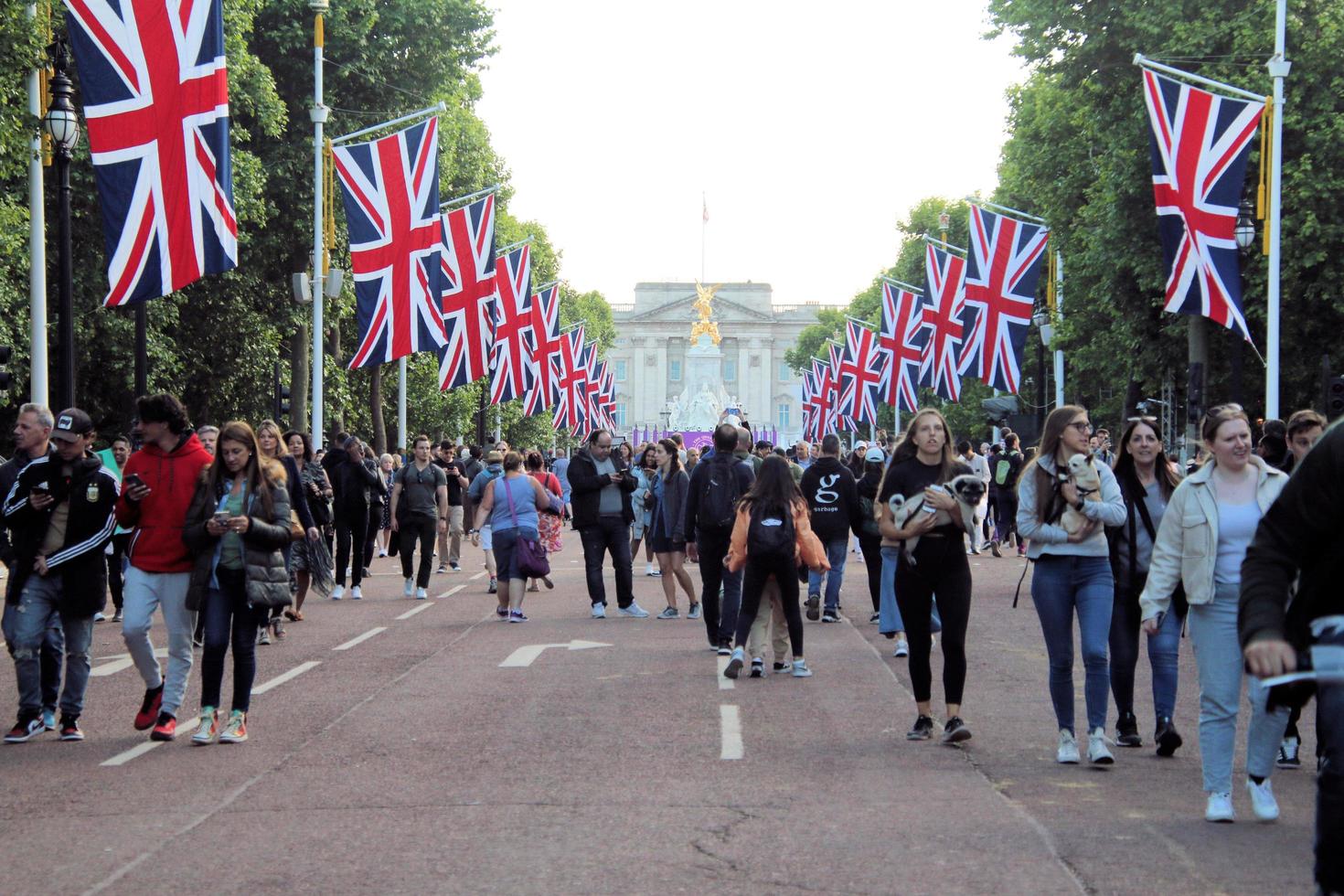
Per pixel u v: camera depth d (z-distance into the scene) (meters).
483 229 38.00
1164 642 10.73
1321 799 4.71
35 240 23.31
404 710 12.74
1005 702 13.17
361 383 56.84
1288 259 33.94
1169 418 43.97
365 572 26.39
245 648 11.31
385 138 31.72
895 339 50.53
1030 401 69.69
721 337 185.38
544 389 50.28
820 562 14.58
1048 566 10.37
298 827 8.47
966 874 7.31
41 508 11.38
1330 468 4.87
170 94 19.91
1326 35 33.00
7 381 21.03
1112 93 38.41
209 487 11.20
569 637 18.45
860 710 12.70
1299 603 4.97
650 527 29.48
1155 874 7.30
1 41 20.59
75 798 9.37
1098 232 39.84
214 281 41.00
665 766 10.22
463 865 7.56
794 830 8.29
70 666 11.47
